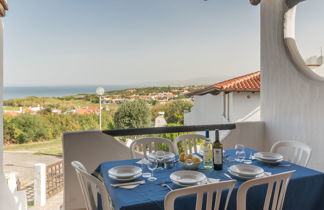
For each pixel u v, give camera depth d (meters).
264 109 3.63
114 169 1.77
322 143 2.73
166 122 11.34
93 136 2.84
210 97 8.90
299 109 3.03
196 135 2.70
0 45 2.68
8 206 2.35
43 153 8.23
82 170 1.42
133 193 1.40
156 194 1.38
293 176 1.66
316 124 2.81
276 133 3.39
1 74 2.69
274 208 1.39
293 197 1.62
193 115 10.44
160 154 2.13
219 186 1.18
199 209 1.18
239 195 1.26
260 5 3.67
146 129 3.01
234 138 3.43
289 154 3.14
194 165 1.82
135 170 1.74
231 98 7.30
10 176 3.51
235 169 1.76
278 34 3.33
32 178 5.29
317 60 5.31
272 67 3.46
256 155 2.14
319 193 1.70
